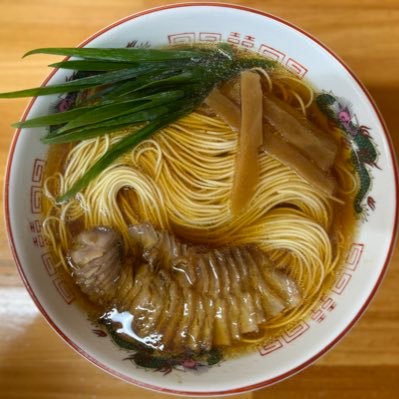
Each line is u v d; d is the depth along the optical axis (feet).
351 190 0.98
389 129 1.02
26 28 1.04
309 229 0.97
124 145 0.92
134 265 0.90
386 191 0.91
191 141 1.01
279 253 0.98
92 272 0.87
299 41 0.96
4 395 0.90
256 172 0.95
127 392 0.90
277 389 0.92
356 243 0.95
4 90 1.01
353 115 0.96
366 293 0.85
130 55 0.93
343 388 0.92
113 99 0.93
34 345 0.92
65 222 0.96
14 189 0.87
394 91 1.03
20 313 0.93
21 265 0.84
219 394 0.80
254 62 1.01
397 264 0.96
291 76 1.01
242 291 0.89
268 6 1.06
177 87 0.97
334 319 0.87
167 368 0.84
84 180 0.91
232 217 0.98
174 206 0.99
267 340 0.91
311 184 0.96
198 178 1.00
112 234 0.90
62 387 0.90
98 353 0.82
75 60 0.92
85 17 1.05
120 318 0.90
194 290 0.87
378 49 1.05
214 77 0.99
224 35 0.99
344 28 1.05
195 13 0.94
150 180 0.99
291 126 0.95
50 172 0.95
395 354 0.93
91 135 0.93
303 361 0.82
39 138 0.92
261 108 0.94
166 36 0.97
